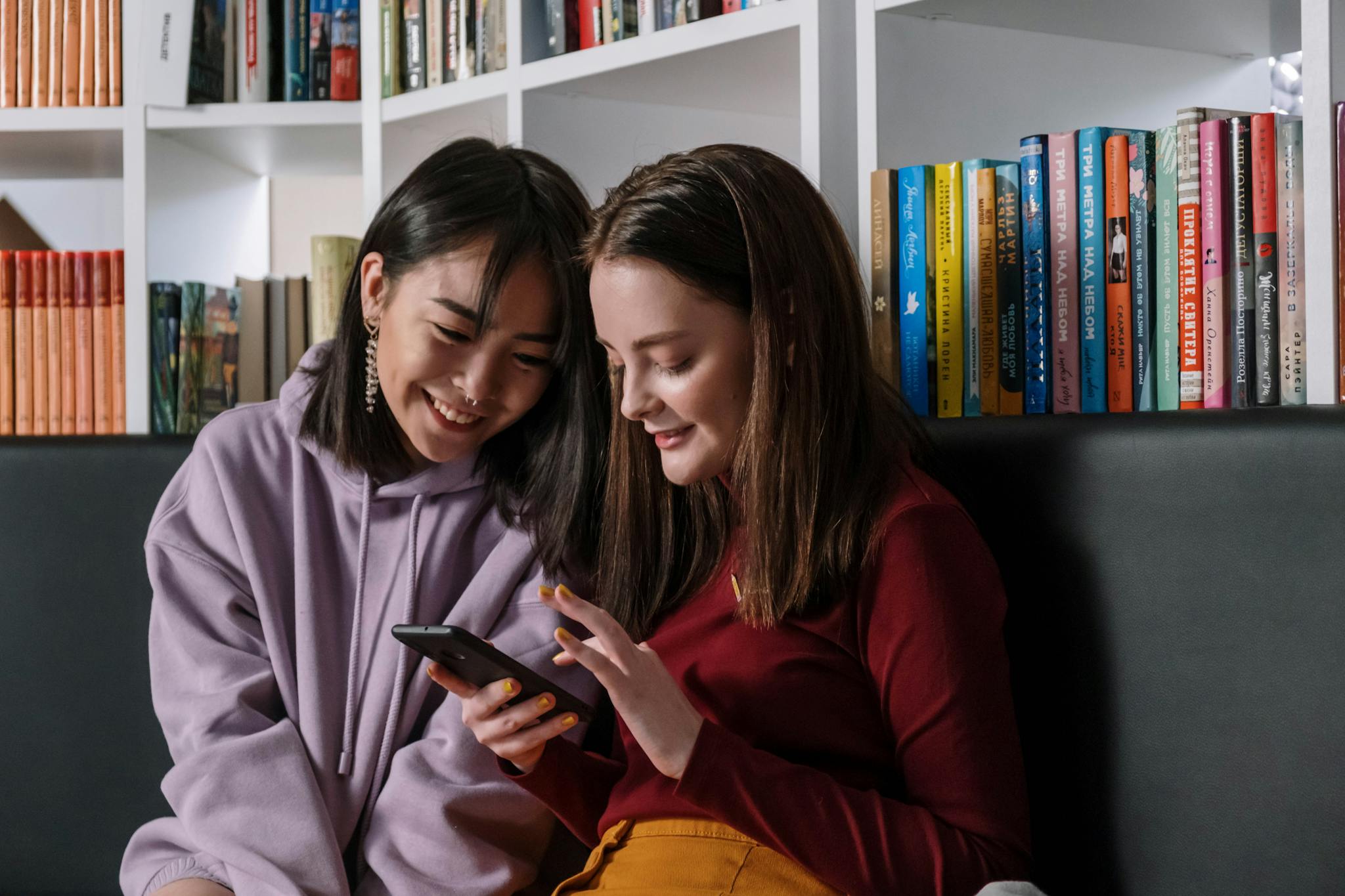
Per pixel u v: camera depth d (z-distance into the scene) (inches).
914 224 52.5
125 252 70.9
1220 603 38.9
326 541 54.3
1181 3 52.8
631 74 61.9
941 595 39.1
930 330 52.2
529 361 51.2
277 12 72.5
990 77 56.2
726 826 40.5
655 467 47.9
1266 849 37.4
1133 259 47.0
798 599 40.8
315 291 73.0
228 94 73.5
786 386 41.3
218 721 49.6
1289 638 37.3
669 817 41.8
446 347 49.9
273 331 74.2
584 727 53.4
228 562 53.1
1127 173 46.9
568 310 50.8
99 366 71.1
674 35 58.9
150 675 57.2
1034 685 43.9
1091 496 42.5
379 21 70.3
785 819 37.8
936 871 36.7
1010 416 46.3
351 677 52.1
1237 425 39.0
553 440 53.9
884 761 41.5
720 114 70.1
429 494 54.4
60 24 71.6
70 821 60.9
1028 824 39.0
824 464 41.3
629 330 41.5
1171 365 46.1
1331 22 41.9
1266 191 43.5
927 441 46.4
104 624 61.1
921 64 54.8
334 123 71.6
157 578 52.7
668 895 38.6
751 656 42.2
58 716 61.2
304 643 51.9
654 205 41.4
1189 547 39.8
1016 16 54.5
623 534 48.2
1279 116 43.6
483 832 50.2
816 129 54.7
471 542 55.2
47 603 61.6
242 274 82.1
